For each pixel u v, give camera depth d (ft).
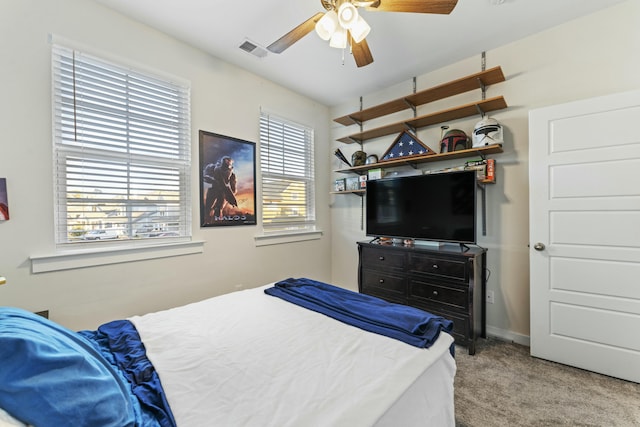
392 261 8.82
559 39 7.19
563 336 6.72
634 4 6.31
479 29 7.27
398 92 10.36
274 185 10.41
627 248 6.00
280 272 10.46
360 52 6.06
